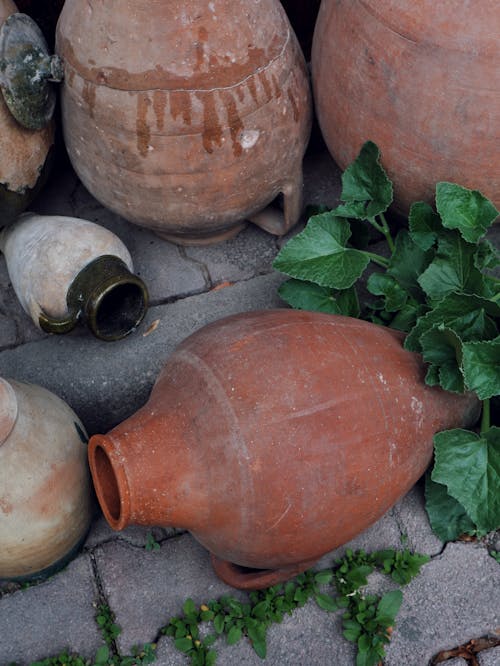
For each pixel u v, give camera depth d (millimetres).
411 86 1870
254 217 2412
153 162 2020
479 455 1812
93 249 2072
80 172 2207
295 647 1890
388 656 1871
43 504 1794
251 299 2330
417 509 2045
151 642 1912
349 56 1960
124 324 2158
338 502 1671
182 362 1768
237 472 1623
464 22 1758
